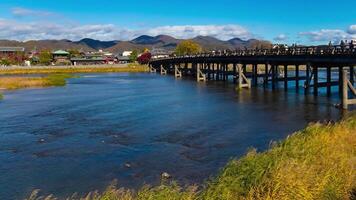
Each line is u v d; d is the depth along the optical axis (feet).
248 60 188.85
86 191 56.95
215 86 211.00
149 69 456.45
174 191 39.42
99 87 230.68
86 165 69.05
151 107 137.08
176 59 324.19
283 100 142.41
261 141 82.38
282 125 97.91
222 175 42.73
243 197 38.50
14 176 64.03
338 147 53.62
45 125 106.52
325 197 38.37
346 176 42.24
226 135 89.10
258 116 111.55
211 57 240.12
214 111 123.24
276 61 167.22
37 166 69.00
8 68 448.24
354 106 121.49
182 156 72.95
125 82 268.41
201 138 86.89
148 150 77.97
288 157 47.03
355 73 166.61
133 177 62.28
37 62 625.82
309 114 111.14
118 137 90.17
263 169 41.65
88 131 97.45
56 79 278.67
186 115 117.50
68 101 160.45
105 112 128.16
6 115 124.88
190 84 231.91
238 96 159.43
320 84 148.46
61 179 62.23
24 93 199.93
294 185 38.04
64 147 81.92
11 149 80.89
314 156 47.91
